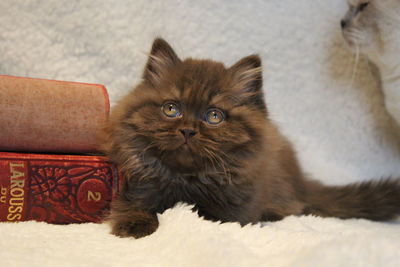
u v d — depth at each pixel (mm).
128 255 331
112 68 624
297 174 541
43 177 414
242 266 280
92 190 429
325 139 688
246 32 662
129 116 418
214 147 397
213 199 418
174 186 421
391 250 262
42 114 425
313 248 280
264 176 445
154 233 374
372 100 691
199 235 333
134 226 386
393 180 559
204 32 647
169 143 392
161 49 445
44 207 416
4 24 591
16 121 415
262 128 430
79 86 455
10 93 417
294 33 676
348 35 627
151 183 420
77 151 446
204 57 648
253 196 427
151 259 324
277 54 673
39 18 601
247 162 417
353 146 691
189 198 421
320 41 683
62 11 605
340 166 684
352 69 688
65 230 394
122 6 618
